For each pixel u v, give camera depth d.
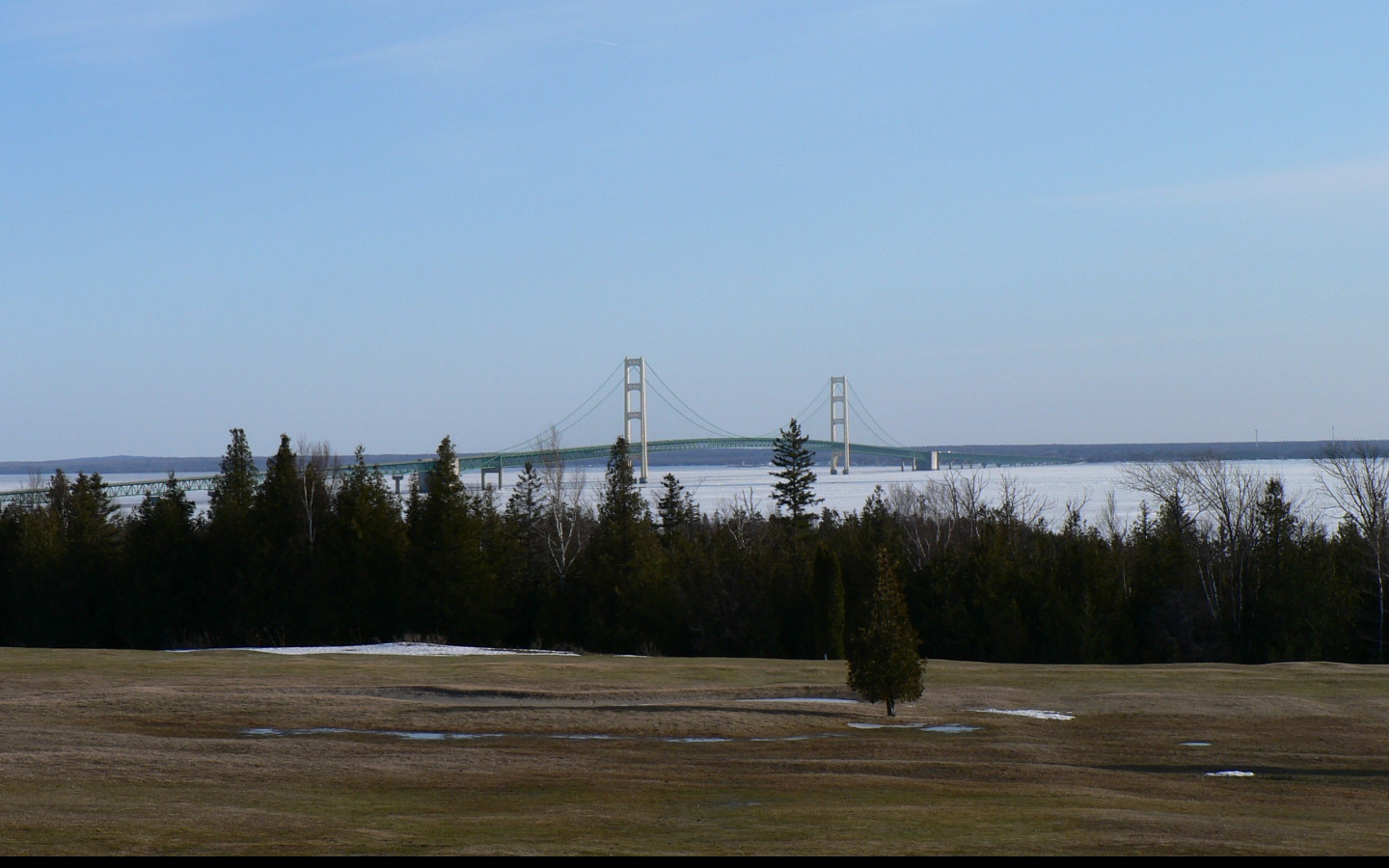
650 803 16.41
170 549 64.38
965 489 108.00
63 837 12.76
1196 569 56.59
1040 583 55.97
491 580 60.06
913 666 27.66
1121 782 20.11
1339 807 18.19
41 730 22.56
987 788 18.78
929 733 25.67
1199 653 56.12
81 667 35.31
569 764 20.42
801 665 39.03
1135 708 29.36
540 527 66.69
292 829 13.62
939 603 57.03
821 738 24.78
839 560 57.88
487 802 16.33
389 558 60.88
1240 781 20.64
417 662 39.03
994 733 25.81
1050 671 37.56
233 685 30.80
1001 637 54.12
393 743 22.73
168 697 27.44
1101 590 56.00
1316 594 53.75
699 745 23.53
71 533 66.56
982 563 56.62
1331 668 38.66
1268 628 55.09
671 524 69.00
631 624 57.28
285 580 61.28
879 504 70.25
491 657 41.66
